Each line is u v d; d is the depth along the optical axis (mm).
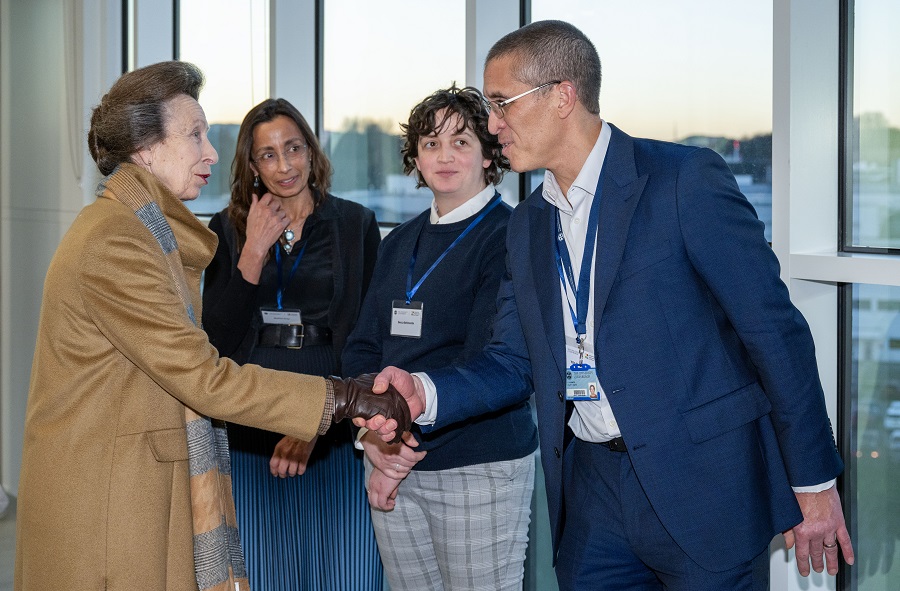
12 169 4906
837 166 2361
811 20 2279
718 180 1812
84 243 1862
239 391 1934
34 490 1885
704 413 1815
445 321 2488
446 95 2484
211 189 4449
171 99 2016
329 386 2051
